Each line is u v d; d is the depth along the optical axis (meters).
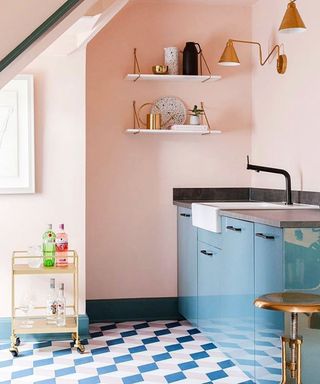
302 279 2.68
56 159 4.14
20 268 3.84
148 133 4.70
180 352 3.79
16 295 4.09
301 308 2.24
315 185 3.73
